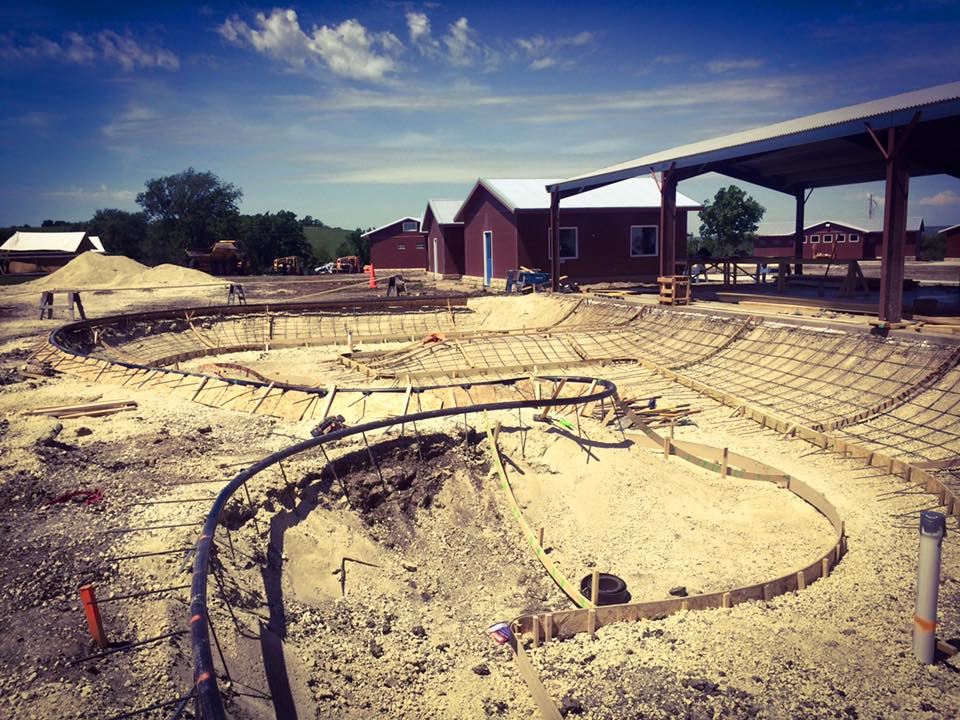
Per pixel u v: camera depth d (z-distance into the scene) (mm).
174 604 6242
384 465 10070
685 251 34250
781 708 5555
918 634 6062
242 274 56469
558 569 8617
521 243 32188
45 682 5164
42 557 6918
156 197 73312
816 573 7695
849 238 58594
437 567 8875
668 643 6602
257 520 8125
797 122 18750
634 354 19812
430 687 6445
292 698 5781
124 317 23312
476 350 20484
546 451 10859
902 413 12180
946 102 13133
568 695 5969
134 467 9508
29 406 12758
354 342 23922
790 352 16266
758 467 10523
